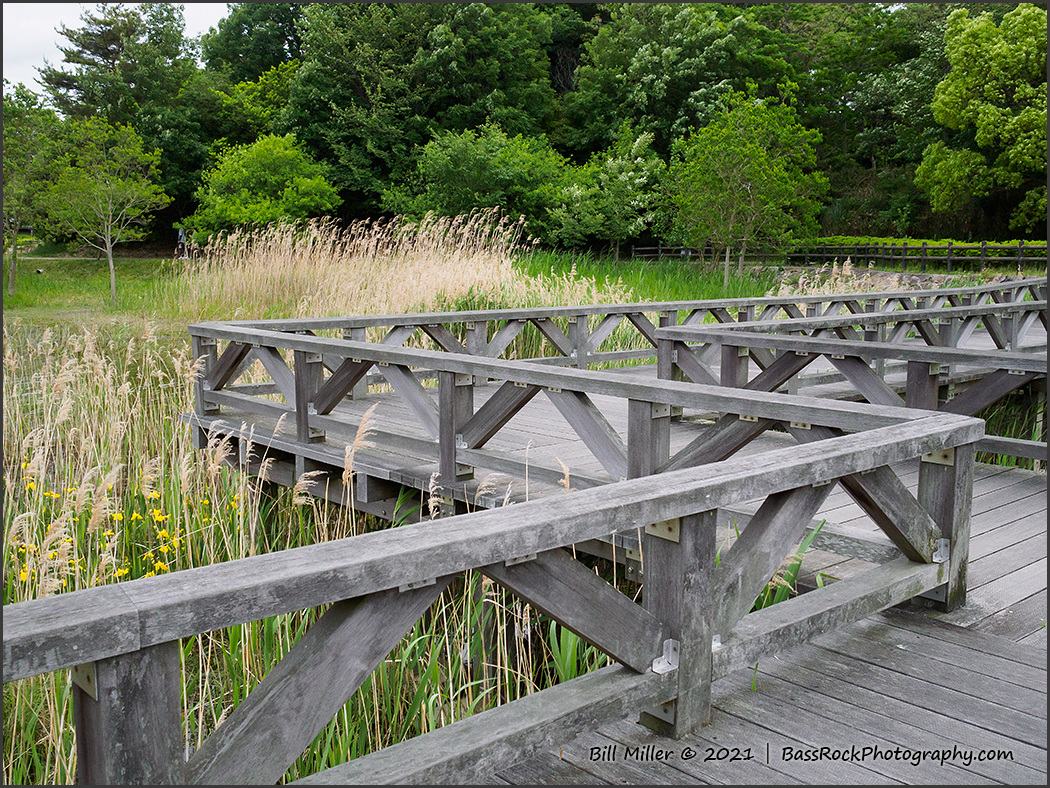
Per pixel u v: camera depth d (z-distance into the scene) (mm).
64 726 2617
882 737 1977
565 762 1880
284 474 4781
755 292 15008
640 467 3082
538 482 3756
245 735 1328
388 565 1422
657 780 1809
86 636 1135
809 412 2609
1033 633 2561
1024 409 6703
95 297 13195
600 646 1806
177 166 25703
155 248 26688
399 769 1506
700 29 24625
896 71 28109
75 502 2969
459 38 22984
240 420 5258
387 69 23203
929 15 29312
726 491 1916
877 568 2639
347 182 23000
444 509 3748
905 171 27969
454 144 20219
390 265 10742
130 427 5434
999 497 4035
